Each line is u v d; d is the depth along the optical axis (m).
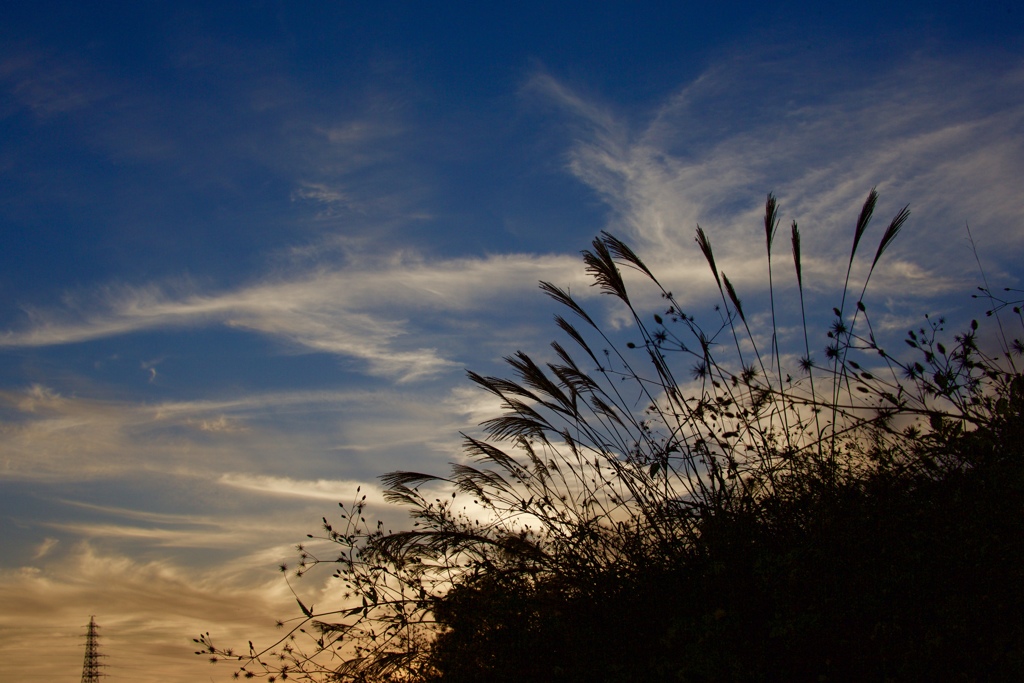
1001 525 3.56
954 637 3.17
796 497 4.34
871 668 3.27
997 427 4.29
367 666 5.04
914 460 4.29
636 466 5.12
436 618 5.00
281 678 5.05
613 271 5.39
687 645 3.65
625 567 4.68
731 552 4.11
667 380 5.11
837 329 4.81
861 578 3.51
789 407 4.81
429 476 5.94
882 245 4.89
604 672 4.08
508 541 5.09
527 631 4.70
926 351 4.68
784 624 3.42
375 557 5.29
